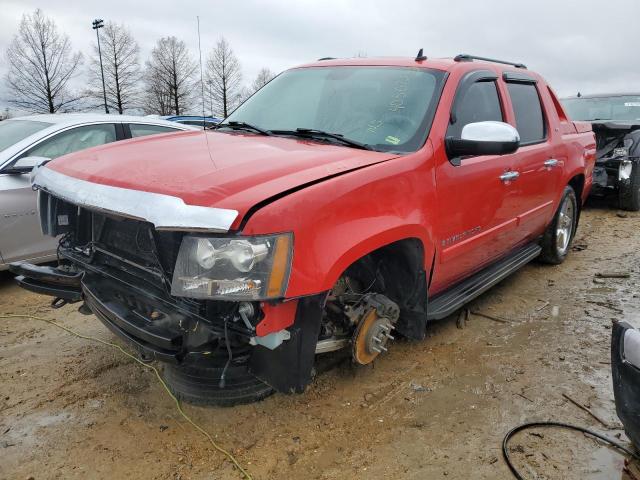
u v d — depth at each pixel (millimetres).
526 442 2789
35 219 5020
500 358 3688
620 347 2457
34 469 2566
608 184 8664
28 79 35625
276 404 3080
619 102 10141
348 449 2730
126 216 2377
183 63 34812
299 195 2367
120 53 37656
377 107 3445
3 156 4992
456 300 3717
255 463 2615
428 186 3107
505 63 4633
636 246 6605
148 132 6086
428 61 3756
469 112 3643
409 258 3119
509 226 4246
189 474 2539
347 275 3016
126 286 2814
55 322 4273
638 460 2656
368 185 2682
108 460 2629
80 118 5695
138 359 3594
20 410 3021
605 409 3084
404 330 3320
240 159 2721
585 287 5137
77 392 3199
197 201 2252
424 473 2562
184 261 2234
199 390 3016
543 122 4887
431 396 3209
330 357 3605
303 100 3779
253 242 2205
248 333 2355
